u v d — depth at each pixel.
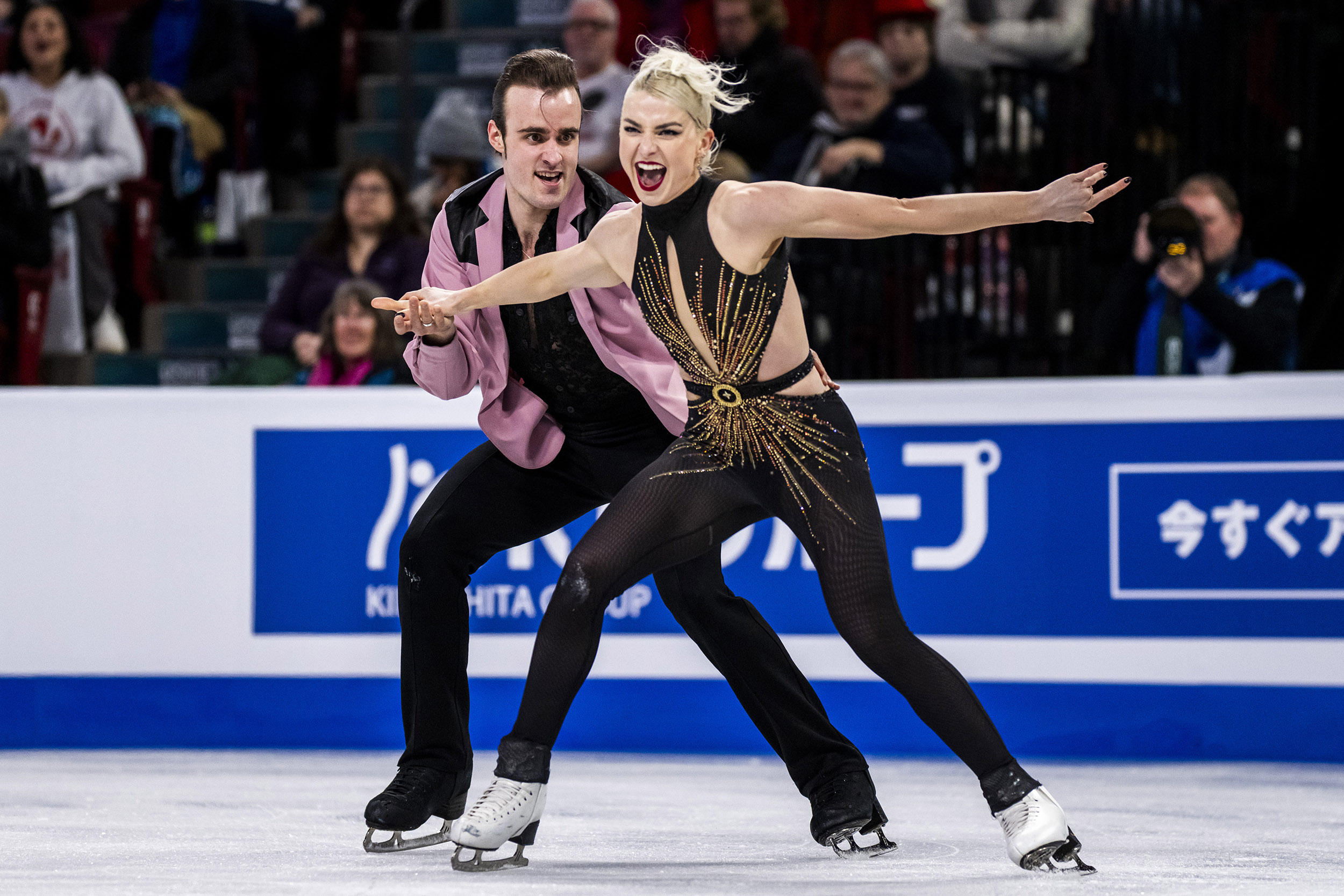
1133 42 23.44
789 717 10.12
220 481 17.12
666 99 8.95
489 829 9.02
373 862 9.52
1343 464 15.51
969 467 16.30
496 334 10.27
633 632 16.70
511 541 10.57
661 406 10.17
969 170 22.95
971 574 16.28
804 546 9.41
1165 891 8.49
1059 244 22.00
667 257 9.20
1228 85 23.88
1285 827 11.47
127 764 15.45
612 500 10.16
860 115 21.66
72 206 24.78
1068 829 9.12
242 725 17.03
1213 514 15.83
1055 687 16.09
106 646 17.16
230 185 29.28
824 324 20.30
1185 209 17.69
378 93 30.84
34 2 24.89
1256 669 15.73
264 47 29.42
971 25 23.92
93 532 17.19
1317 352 24.44
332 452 17.03
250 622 17.06
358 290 19.06
